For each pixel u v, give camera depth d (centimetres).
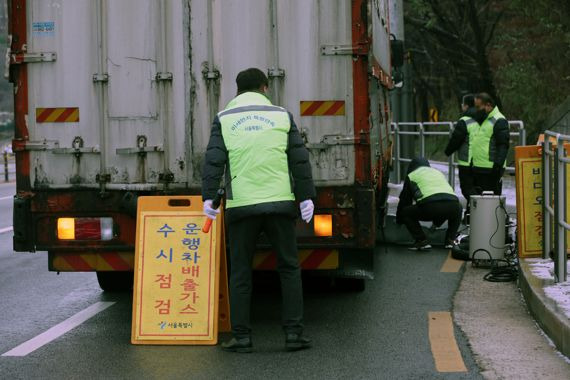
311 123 825
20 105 845
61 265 861
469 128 1384
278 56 824
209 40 829
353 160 823
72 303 954
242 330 734
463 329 802
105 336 796
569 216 912
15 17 841
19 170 848
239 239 732
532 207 1008
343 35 820
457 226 1272
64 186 843
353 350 735
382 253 1272
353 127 823
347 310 895
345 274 909
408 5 3403
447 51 3525
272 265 853
